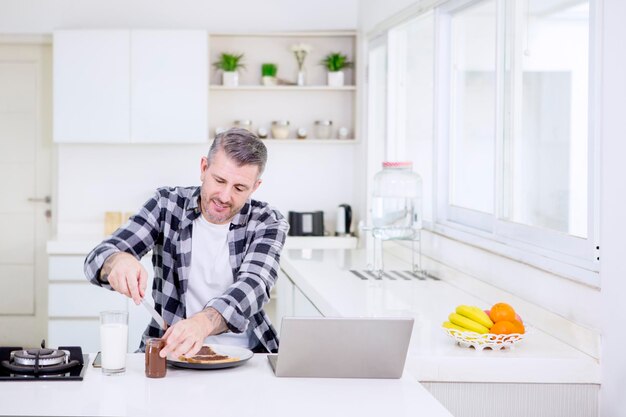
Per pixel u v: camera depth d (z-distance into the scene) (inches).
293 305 158.6
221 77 222.2
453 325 97.7
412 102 190.5
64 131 208.5
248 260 93.4
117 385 74.0
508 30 130.8
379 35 200.2
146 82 208.8
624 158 86.6
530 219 129.4
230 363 80.4
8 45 226.2
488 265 125.6
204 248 98.6
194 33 209.0
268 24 221.1
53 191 227.3
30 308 231.3
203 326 79.0
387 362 78.3
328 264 161.9
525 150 130.1
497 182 129.8
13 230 229.8
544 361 90.2
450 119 156.2
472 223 143.7
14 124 228.5
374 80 210.5
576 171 119.9
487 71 141.4
